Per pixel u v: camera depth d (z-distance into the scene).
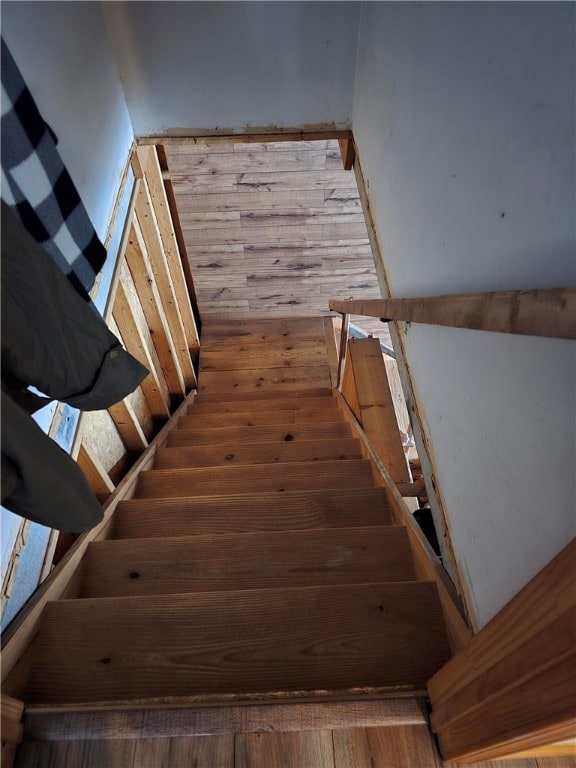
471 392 1.01
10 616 1.11
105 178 1.71
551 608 0.60
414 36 1.27
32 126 0.98
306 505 1.76
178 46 1.88
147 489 2.12
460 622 1.11
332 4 1.81
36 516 0.75
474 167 0.92
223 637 1.17
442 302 1.00
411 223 1.41
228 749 0.98
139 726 0.99
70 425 1.49
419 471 2.72
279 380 3.97
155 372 2.89
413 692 1.06
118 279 1.88
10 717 0.94
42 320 0.75
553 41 0.63
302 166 3.09
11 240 0.70
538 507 0.75
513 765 0.97
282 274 3.80
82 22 1.51
